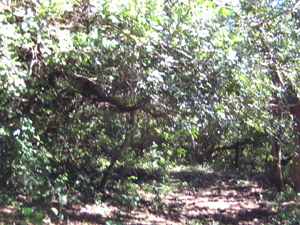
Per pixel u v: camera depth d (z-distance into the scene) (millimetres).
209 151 19031
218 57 6164
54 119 8719
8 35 4484
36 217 5980
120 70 6676
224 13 6328
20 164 6262
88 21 6453
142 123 10039
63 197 6824
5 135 6031
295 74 8500
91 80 7070
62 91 8336
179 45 6105
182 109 6953
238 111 7266
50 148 8758
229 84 6828
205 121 6863
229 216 9781
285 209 10008
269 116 8188
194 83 6441
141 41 5754
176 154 14758
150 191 11195
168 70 6320
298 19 9062
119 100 8898
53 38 5789
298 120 10648
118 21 5660
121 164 10641
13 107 6480
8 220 5941
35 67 6766
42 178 6504
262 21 7879
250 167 20516
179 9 6398
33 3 5746
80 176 9547
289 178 15047
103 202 9391
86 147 9695
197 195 12062
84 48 5465
